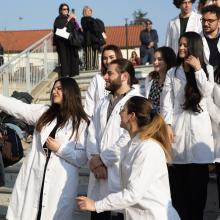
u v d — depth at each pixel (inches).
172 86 249.3
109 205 168.2
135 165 168.2
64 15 552.7
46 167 221.6
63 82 226.2
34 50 529.3
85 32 617.9
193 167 244.7
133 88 227.8
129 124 178.7
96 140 227.1
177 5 349.1
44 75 558.3
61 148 219.9
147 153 167.5
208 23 277.6
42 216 217.6
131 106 177.2
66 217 221.5
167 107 248.7
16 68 482.9
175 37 350.0
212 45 278.8
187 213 250.5
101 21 618.8
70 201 222.2
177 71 247.8
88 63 621.6
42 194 220.4
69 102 225.0
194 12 348.8
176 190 251.6
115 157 212.2
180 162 246.5
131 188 165.5
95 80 265.3
